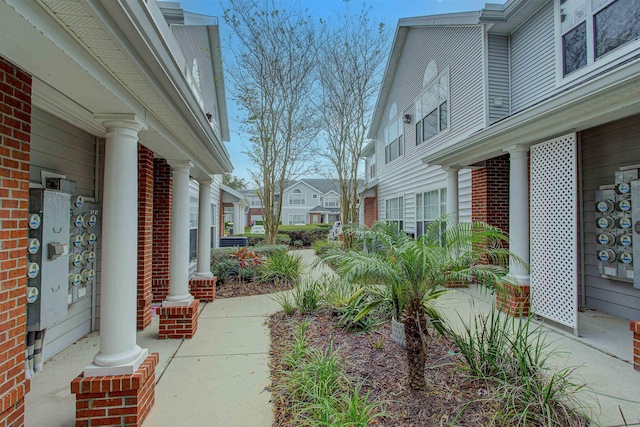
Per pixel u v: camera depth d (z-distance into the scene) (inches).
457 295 267.6
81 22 71.2
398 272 119.3
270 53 427.8
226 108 570.9
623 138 205.0
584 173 232.8
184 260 196.2
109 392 103.6
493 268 128.4
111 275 109.8
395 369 138.2
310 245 816.9
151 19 84.1
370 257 133.1
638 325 138.7
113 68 91.6
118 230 111.4
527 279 207.2
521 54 289.4
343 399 109.4
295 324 200.1
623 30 208.8
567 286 181.3
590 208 228.4
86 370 104.7
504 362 124.3
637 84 128.3
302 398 116.9
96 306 196.2
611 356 153.3
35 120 144.7
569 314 179.8
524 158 208.7
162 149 167.9
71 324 176.4
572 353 156.4
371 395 118.1
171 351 168.4
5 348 91.7
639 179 190.4
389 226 154.9
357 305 194.7
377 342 164.9
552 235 190.9
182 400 123.0
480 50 303.9
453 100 347.6
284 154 480.1
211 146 193.9
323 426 99.5
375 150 649.0
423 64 414.3
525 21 285.1
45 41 70.3
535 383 109.3
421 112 421.4
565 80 246.2
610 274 210.1
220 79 491.2
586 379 131.6
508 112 299.7
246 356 162.6
